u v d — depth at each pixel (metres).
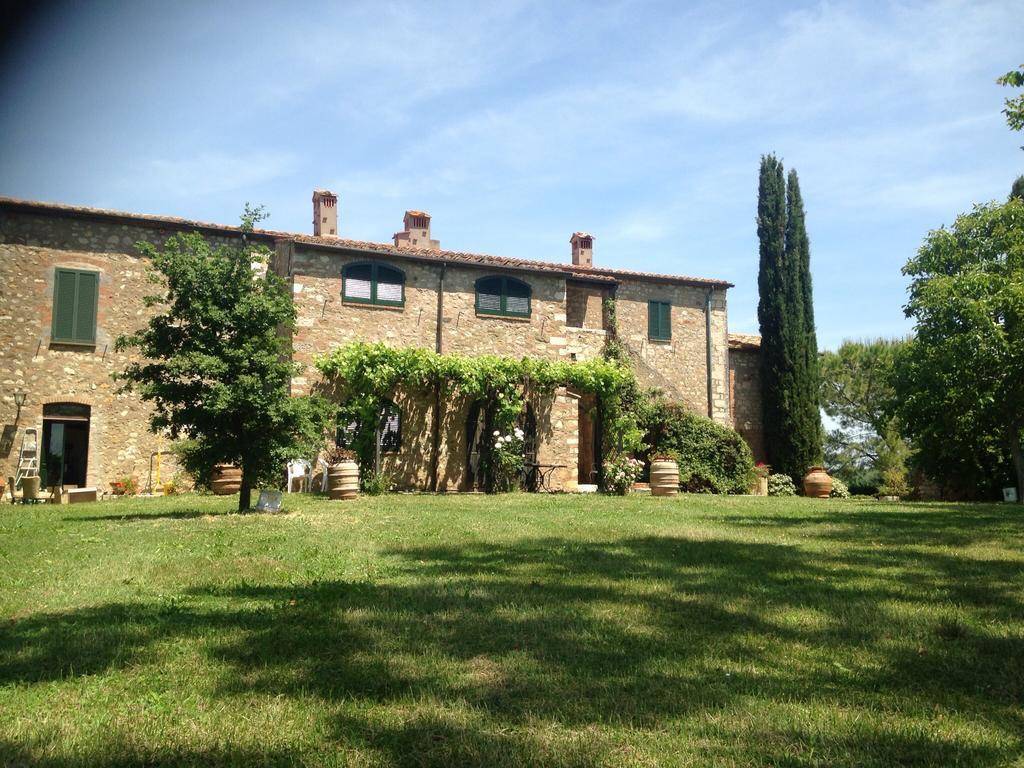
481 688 3.50
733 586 5.94
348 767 2.70
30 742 2.85
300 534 9.20
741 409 26.44
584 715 3.17
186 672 3.72
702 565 7.00
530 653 4.04
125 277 19.14
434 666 3.81
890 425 31.66
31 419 18.09
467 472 19.28
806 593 5.70
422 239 25.02
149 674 3.69
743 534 9.57
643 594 5.61
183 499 15.74
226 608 5.12
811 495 21.09
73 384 18.52
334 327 18.98
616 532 9.64
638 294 24.86
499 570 6.65
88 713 3.18
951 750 2.85
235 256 11.86
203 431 11.86
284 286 12.15
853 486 29.91
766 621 4.81
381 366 18.09
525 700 3.34
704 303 25.80
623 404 21.42
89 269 18.81
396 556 7.53
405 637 4.32
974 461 20.88
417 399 18.95
